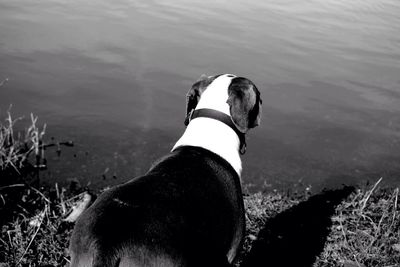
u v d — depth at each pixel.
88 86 2.99
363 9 7.12
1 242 1.55
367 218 1.85
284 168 2.39
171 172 1.12
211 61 3.68
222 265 1.09
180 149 1.23
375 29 5.74
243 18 5.46
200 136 1.26
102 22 4.46
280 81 3.49
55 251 1.55
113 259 0.97
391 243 1.70
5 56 3.26
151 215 1.01
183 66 3.49
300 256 1.66
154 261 0.99
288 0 7.20
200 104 1.32
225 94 1.31
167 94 3.00
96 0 5.42
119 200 1.03
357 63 4.21
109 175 2.15
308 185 2.24
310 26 5.49
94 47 3.68
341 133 2.81
